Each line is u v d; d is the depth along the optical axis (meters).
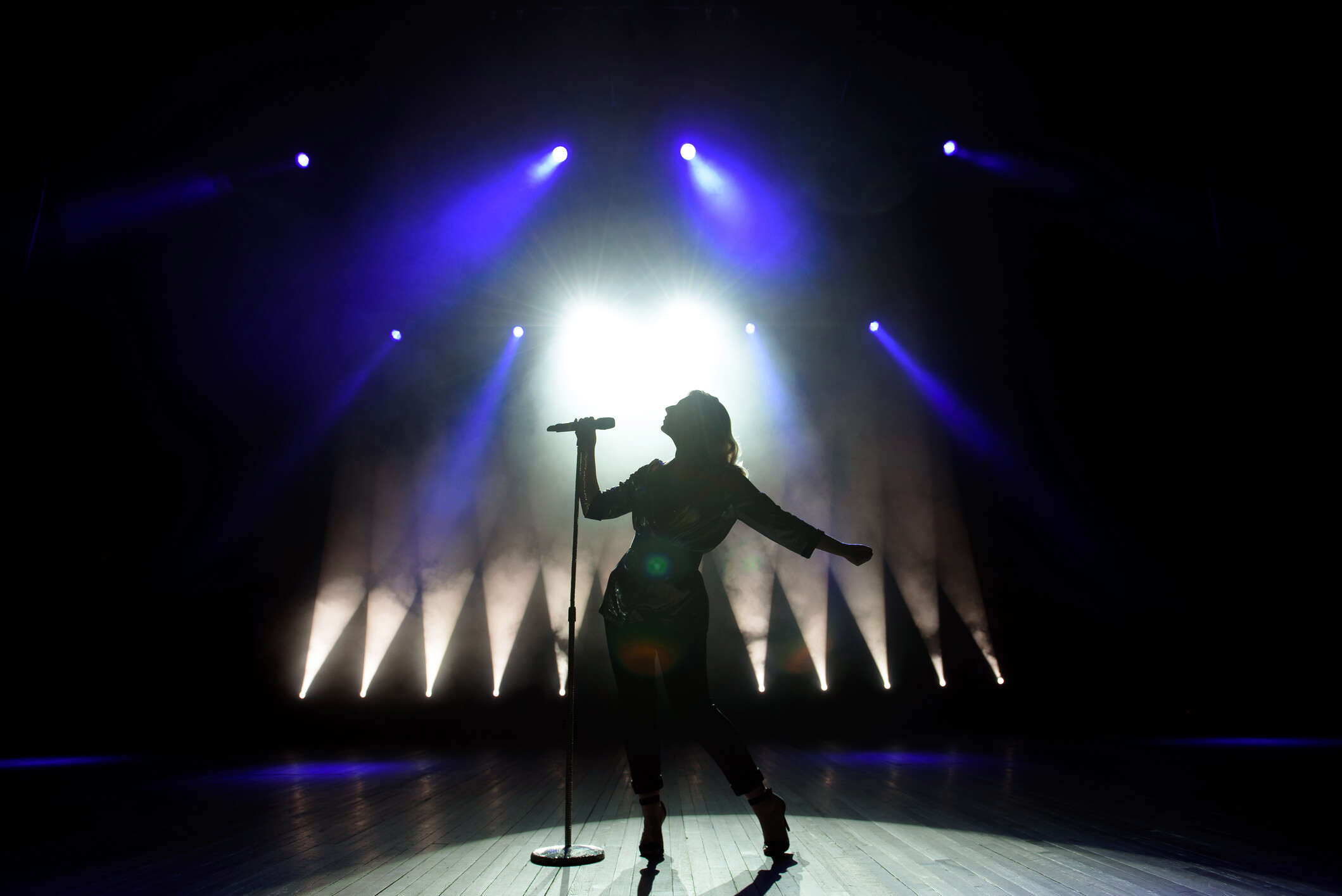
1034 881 2.34
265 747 8.03
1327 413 8.48
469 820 3.55
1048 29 7.56
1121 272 9.72
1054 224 9.54
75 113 6.73
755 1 7.72
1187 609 9.97
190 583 9.69
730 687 10.27
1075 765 5.57
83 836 3.22
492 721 10.04
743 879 2.39
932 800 4.00
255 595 10.05
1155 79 7.63
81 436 8.32
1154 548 10.16
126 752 7.58
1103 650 10.30
